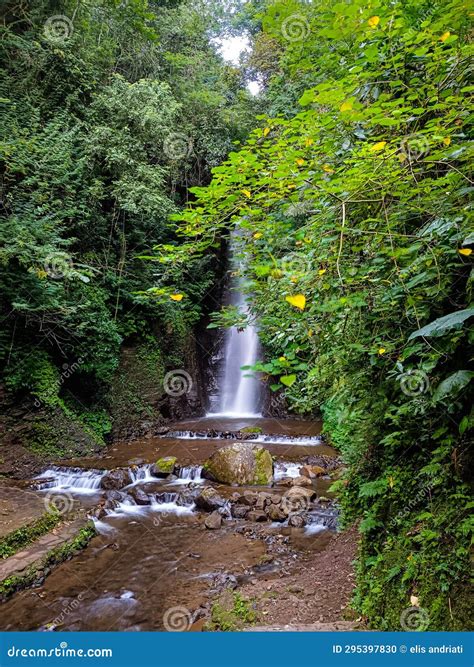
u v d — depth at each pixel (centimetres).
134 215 1116
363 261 236
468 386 221
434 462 254
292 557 494
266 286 252
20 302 770
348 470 437
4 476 745
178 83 1353
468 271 215
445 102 193
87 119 1002
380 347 234
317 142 242
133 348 1154
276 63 1305
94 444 902
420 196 206
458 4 191
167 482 762
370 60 219
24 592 430
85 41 1055
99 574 468
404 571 256
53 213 857
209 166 1347
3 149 766
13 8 936
